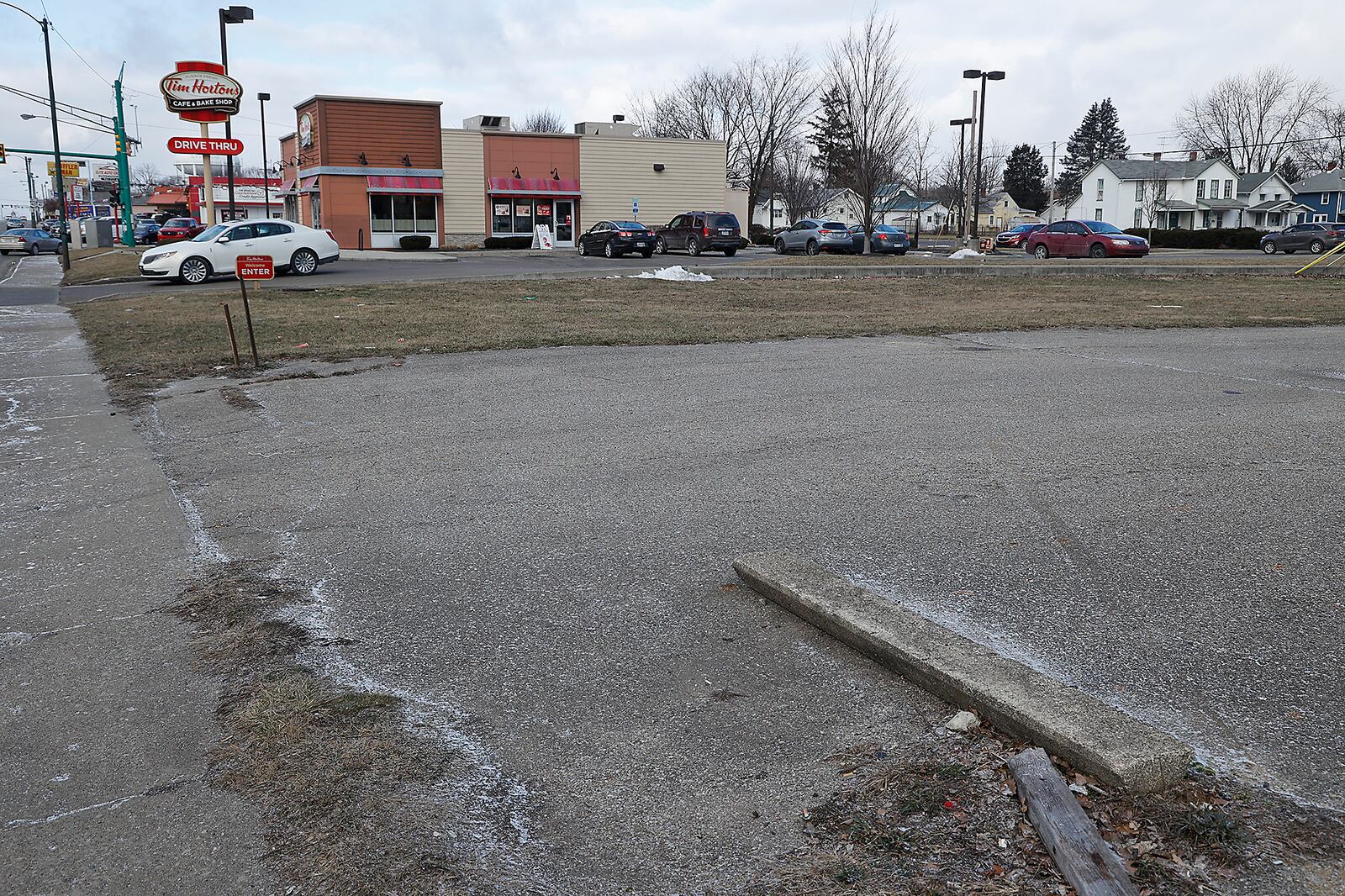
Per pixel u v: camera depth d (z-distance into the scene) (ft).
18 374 35.04
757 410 26.91
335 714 11.24
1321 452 21.75
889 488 19.36
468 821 9.29
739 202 176.55
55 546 17.33
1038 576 14.71
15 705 11.81
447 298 60.80
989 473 20.27
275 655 12.83
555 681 11.94
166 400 29.91
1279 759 9.83
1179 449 22.17
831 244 122.93
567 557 15.98
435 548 16.60
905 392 29.40
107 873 8.77
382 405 28.35
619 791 9.73
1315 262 94.17
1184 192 286.25
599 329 44.09
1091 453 21.86
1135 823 8.77
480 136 145.28
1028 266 85.30
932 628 12.17
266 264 34.91
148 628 13.88
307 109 140.05
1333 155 319.27
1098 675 11.63
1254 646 12.32
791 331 43.50
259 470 21.89
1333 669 11.68
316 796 9.70
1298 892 7.94
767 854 8.72
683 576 15.05
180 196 348.38
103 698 11.92
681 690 11.63
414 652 12.80
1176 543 16.02
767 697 11.40
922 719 10.75
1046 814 8.59
